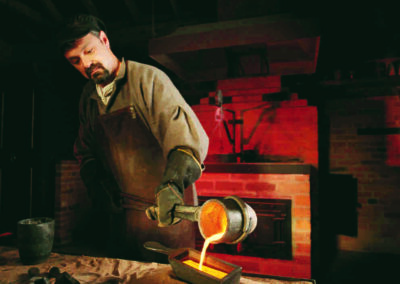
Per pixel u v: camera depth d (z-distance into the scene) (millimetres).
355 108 3102
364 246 3076
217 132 2906
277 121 2807
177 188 714
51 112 3439
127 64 924
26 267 898
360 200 3090
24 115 3293
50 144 3393
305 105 2750
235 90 2930
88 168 1068
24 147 3279
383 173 3021
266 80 2873
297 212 2252
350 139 3121
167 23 3111
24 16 3076
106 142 1008
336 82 3059
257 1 2168
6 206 3307
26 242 897
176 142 786
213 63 2447
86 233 3398
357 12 2682
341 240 3146
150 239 980
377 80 2980
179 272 689
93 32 819
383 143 3021
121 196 1017
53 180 3215
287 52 2146
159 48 2158
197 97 3275
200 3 3012
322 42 2898
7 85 3350
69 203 3203
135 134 930
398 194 2975
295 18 1895
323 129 3199
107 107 945
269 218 2287
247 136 2875
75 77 3598
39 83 3326
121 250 1037
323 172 3191
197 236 2443
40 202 3236
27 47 3477
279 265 2270
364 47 2922
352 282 2309
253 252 2309
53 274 786
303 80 3096
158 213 701
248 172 2344
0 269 883
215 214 615
